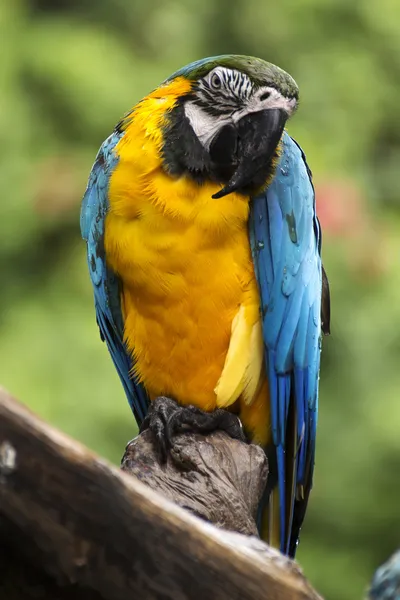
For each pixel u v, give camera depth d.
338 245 15.69
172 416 7.37
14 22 16.83
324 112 17.78
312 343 8.07
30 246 16.53
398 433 15.84
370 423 15.99
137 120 7.80
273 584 4.77
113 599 4.51
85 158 16.45
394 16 18.20
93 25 17.73
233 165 7.62
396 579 5.17
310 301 8.03
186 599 4.61
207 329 7.79
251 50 18.17
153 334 7.89
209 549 4.65
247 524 6.68
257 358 7.86
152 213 7.54
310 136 17.09
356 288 15.91
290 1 18.11
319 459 16.20
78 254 16.45
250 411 8.02
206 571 4.65
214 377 7.92
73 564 4.42
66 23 17.41
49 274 16.55
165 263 7.60
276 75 7.82
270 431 8.09
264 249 7.77
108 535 4.45
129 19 18.03
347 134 17.72
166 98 7.85
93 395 15.32
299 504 8.30
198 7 18.11
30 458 4.29
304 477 8.30
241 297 7.77
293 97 7.87
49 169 16.22
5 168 16.30
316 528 16.62
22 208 16.20
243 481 6.86
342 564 16.42
